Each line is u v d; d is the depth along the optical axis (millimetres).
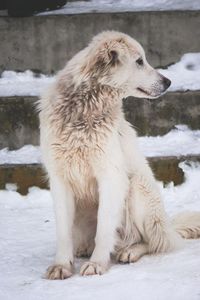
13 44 9641
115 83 5836
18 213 7648
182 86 9008
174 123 8852
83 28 9625
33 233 6945
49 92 5961
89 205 6121
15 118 8719
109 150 5781
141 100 8805
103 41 5852
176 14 9609
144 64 6035
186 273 5414
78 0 10875
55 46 9648
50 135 5805
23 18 9609
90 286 5297
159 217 6141
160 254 6137
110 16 9609
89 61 5812
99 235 5773
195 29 9633
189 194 7973
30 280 5562
